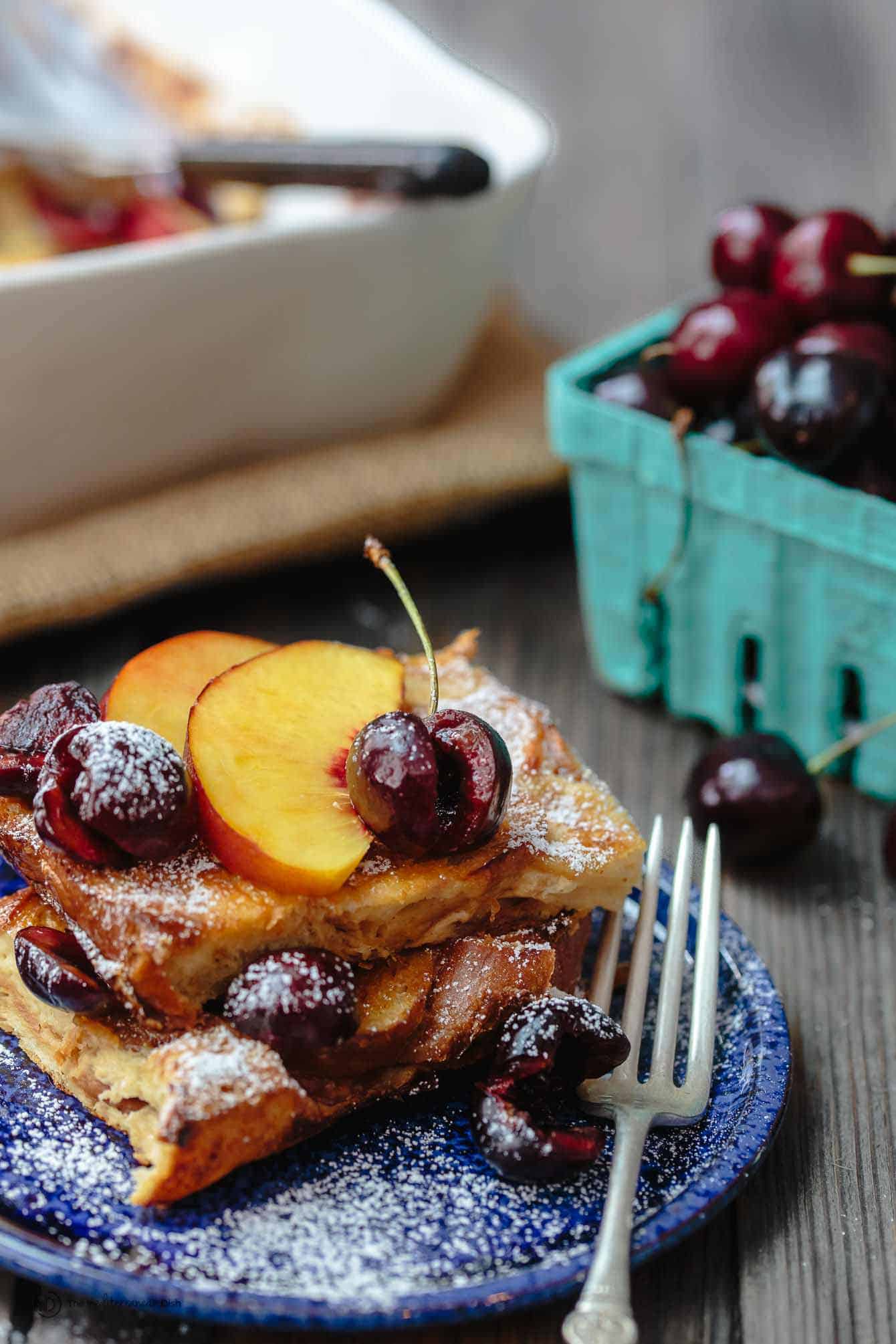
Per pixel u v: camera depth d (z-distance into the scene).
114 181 0.79
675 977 0.59
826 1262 0.56
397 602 0.76
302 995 0.55
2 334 0.70
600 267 0.91
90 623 0.74
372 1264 0.54
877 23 1.11
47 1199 0.55
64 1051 0.57
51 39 0.83
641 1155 0.56
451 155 0.74
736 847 0.66
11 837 0.58
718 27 1.11
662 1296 0.56
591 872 0.58
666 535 0.69
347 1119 0.57
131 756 0.56
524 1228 0.55
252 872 0.56
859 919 0.65
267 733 0.57
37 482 0.74
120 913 0.56
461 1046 0.57
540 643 0.75
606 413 0.69
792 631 0.68
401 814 0.56
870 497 0.65
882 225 0.89
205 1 0.84
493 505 0.77
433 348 0.78
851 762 0.69
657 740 0.71
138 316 0.72
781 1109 0.57
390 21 0.83
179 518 0.74
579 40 1.10
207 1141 0.55
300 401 0.77
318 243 0.73
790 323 0.68
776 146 0.99
